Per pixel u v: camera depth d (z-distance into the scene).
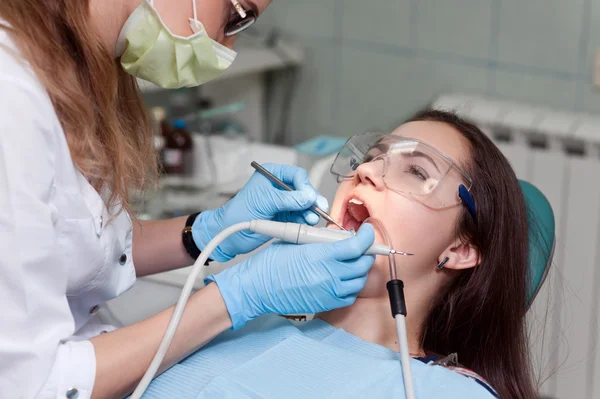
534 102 2.74
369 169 1.42
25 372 1.02
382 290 1.44
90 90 1.15
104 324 1.54
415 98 3.01
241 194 1.45
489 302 1.51
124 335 1.15
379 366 1.25
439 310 1.54
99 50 1.12
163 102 2.84
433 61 2.92
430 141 1.48
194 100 2.80
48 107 1.06
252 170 2.30
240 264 1.27
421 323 1.53
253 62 2.97
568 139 2.43
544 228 1.73
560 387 2.59
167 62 1.24
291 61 3.12
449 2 2.81
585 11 2.53
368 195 1.43
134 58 1.24
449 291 1.53
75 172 1.14
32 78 1.05
